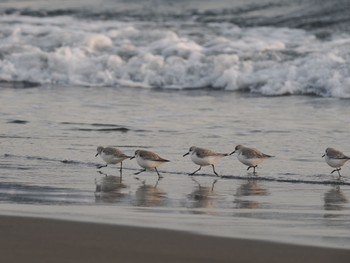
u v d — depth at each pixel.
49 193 14.06
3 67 29.72
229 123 20.98
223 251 10.41
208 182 15.28
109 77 28.69
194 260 10.02
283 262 10.00
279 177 15.67
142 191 14.43
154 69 28.55
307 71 26.47
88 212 12.54
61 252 10.16
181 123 20.95
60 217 12.03
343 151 17.86
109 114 22.22
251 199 13.89
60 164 16.67
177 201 13.67
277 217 12.53
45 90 26.98
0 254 9.99
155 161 15.66
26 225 11.45
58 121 21.17
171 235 11.11
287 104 24.06
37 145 18.39
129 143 18.59
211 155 15.86
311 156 17.45
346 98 25.11
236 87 27.14
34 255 10.00
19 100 24.69
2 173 15.73
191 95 26.02
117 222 11.81
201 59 28.45
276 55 27.98
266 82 26.78
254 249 10.52
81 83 28.66
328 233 11.48
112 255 10.12
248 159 15.98
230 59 28.00
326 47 28.69
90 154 17.58
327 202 13.70
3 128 20.25
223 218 12.37
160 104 24.03
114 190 14.47
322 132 19.84
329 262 10.03
